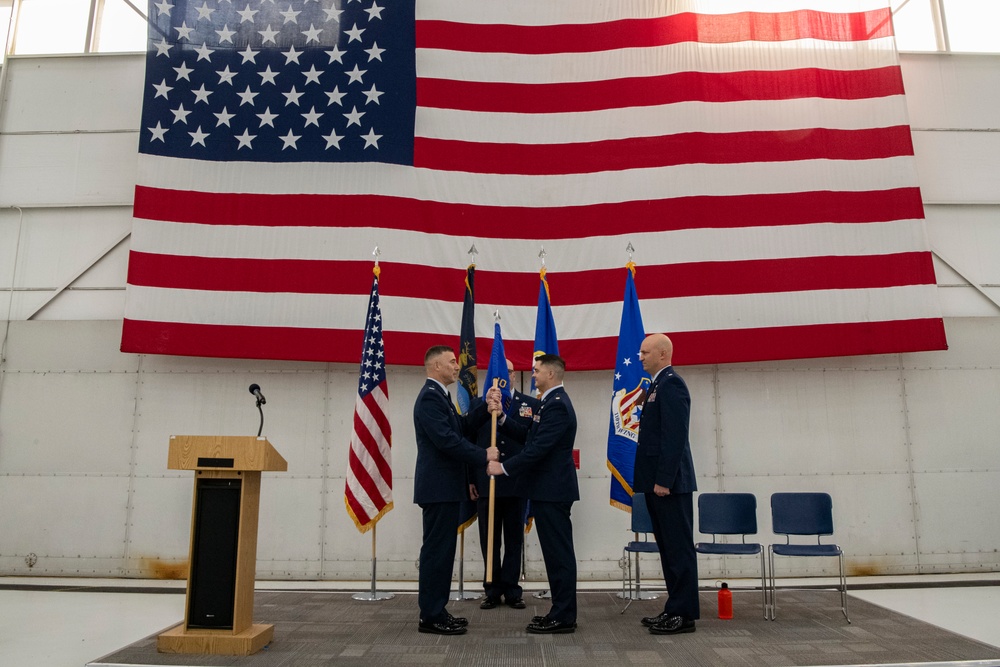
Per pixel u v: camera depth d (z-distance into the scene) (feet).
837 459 23.93
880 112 24.73
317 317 23.61
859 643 13.64
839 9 25.52
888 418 24.13
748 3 25.71
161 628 15.93
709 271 23.72
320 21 25.36
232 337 23.39
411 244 24.08
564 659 12.47
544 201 24.57
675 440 14.34
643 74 25.29
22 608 18.34
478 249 24.18
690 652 12.94
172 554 23.47
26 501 23.80
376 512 19.07
